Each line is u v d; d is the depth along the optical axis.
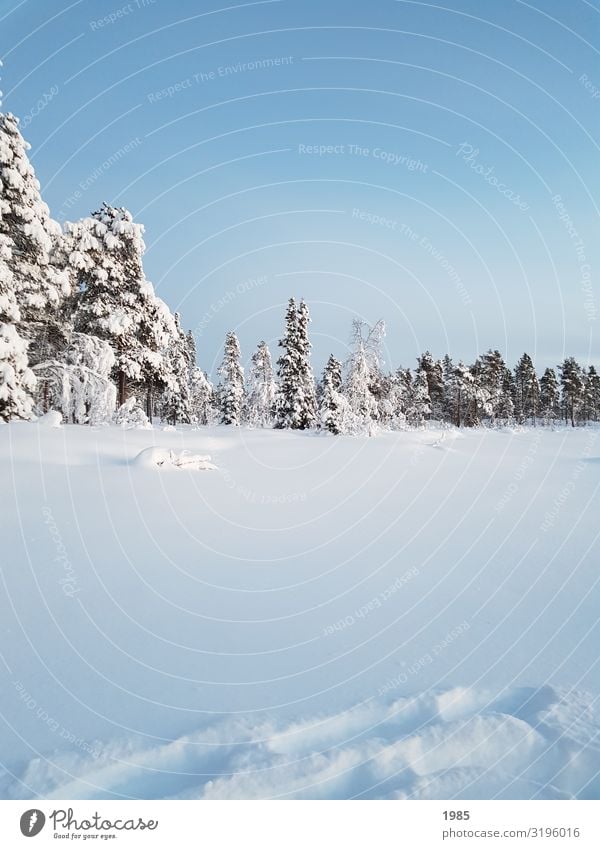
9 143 16.94
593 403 73.94
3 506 8.43
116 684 3.56
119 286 22.81
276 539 7.33
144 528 7.66
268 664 3.84
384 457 18.19
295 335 36.19
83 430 16.11
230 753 2.87
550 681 3.54
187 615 4.73
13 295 16.23
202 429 27.80
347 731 3.07
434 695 3.38
